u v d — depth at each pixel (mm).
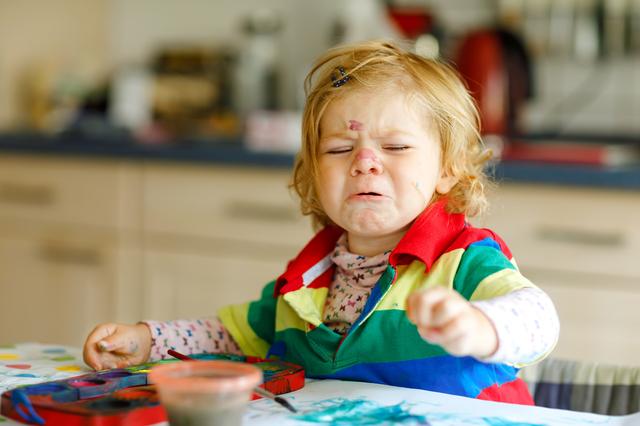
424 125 988
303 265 1027
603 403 1070
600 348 1858
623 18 2441
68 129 2629
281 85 2863
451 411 754
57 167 2395
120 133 2580
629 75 2490
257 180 2160
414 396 808
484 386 910
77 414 680
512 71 2361
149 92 2875
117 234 2328
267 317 1092
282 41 2855
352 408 759
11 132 2639
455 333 674
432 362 902
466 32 2463
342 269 1032
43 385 762
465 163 1061
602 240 1851
